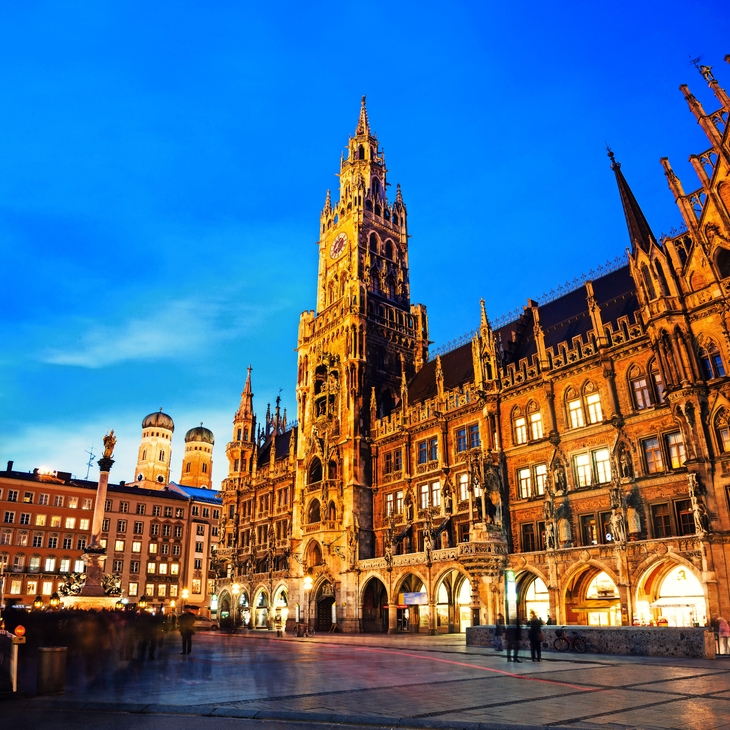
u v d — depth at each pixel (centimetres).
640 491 4166
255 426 10419
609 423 4422
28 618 3453
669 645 2739
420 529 6056
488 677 2053
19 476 10969
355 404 7000
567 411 4844
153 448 17062
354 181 8425
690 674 2053
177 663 2692
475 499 5328
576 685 1823
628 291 5081
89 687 1877
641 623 3797
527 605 4722
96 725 1309
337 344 7594
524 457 5088
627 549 3941
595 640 3008
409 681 1966
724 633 2783
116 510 11800
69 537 11212
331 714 1384
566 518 4547
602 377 4597
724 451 3691
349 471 6731
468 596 5375
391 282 8219
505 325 6406
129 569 11631
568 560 4306
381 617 6316
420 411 6391
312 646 3966
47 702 1598
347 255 7975
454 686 1833
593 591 4322
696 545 3581
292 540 7419
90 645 3150
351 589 6262
